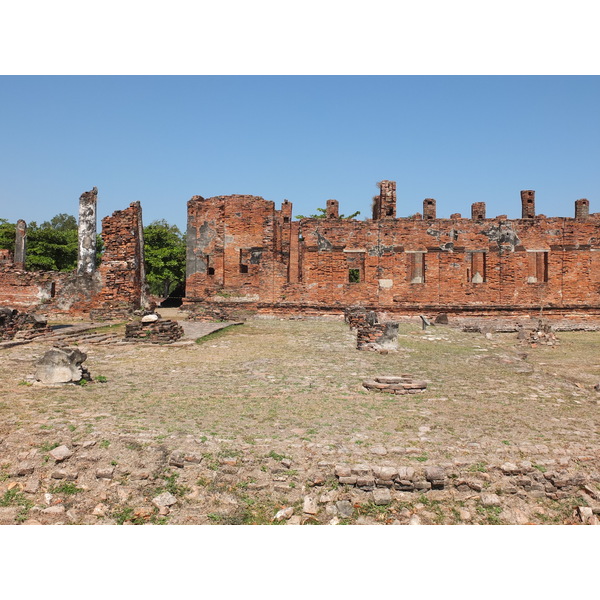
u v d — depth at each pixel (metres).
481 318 30.62
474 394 11.95
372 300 31.23
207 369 14.04
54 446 7.73
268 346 18.73
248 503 6.78
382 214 31.73
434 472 7.18
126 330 18.84
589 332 28.75
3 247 45.44
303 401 10.66
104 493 6.90
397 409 10.30
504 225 31.12
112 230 29.19
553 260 31.02
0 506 6.61
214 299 31.33
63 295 28.95
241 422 9.02
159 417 9.12
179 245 54.53
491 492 7.21
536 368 16.48
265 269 31.27
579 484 7.50
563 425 9.73
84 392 10.90
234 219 31.52
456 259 31.14
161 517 6.55
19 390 10.79
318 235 31.47
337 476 7.14
